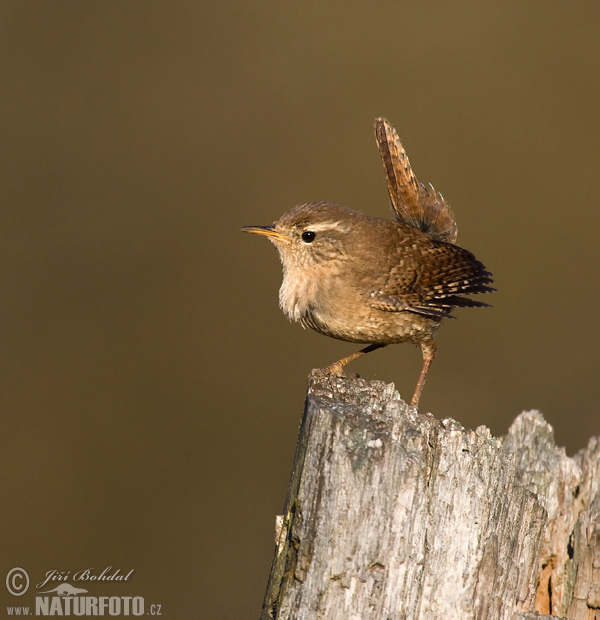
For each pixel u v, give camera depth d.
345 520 5.21
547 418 14.09
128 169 16.88
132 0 20.06
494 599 5.67
